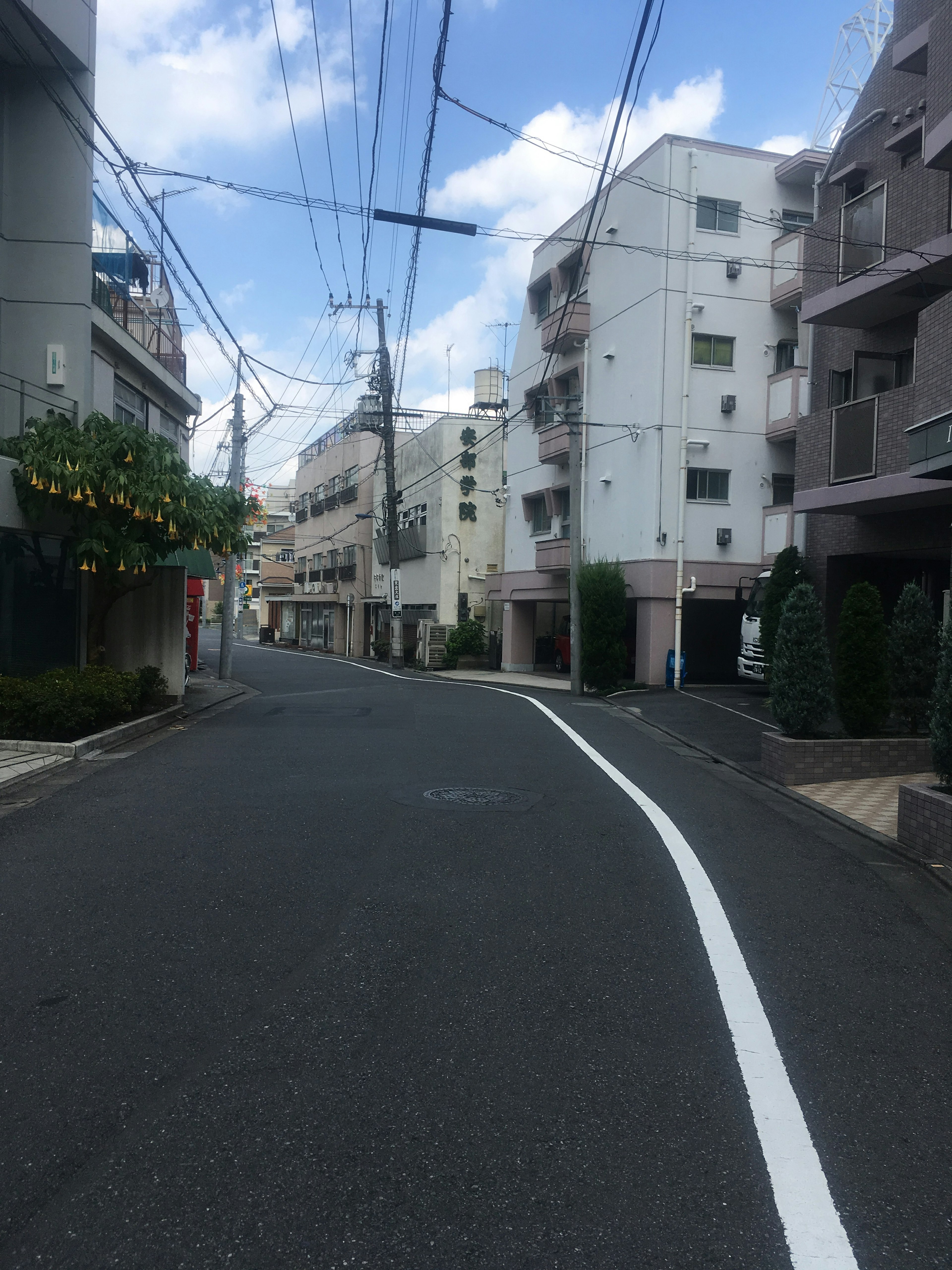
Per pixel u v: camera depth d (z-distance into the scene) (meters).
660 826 7.97
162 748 11.88
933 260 13.30
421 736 13.52
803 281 19.36
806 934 5.42
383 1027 4.09
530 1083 3.64
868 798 9.41
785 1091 3.62
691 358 24.12
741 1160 3.16
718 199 24.34
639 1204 2.91
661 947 5.14
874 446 14.62
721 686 24.48
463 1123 3.34
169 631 16.89
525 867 6.61
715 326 24.33
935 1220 2.87
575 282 26.80
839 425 15.48
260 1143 3.19
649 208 24.55
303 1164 3.07
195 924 5.30
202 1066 3.71
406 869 6.47
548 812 8.43
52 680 11.99
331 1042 3.93
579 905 5.80
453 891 6.00
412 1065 3.75
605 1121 3.38
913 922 5.69
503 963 4.84
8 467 12.37
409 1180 3.00
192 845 6.96
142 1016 4.14
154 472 12.78
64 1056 3.77
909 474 12.73
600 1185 3.00
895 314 15.73
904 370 15.86
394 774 10.16
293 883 6.09
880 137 16.23
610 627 23.59
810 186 24.94
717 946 5.17
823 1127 3.38
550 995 4.47
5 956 4.79
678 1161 3.14
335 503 53.06
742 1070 3.78
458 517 37.59
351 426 50.16
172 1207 2.84
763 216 24.62
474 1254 2.67
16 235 13.99
